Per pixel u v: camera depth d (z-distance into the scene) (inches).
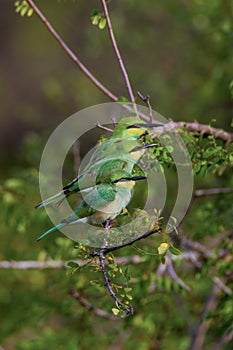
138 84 707.4
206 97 629.0
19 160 676.1
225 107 634.2
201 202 492.1
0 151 936.3
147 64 711.1
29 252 529.7
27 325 510.9
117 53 398.3
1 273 534.0
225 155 370.3
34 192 478.6
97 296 454.6
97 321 483.8
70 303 465.4
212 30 598.2
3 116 962.7
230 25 554.6
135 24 700.0
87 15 893.2
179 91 687.1
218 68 568.1
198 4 608.4
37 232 504.7
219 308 442.0
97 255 320.8
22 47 989.8
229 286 456.4
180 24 673.0
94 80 418.6
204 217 445.1
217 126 629.6
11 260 510.6
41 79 983.6
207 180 516.1
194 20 637.9
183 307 484.7
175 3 658.8
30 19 975.0
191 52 665.0
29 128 954.1
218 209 450.0
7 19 1004.6
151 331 471.5
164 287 462.0
